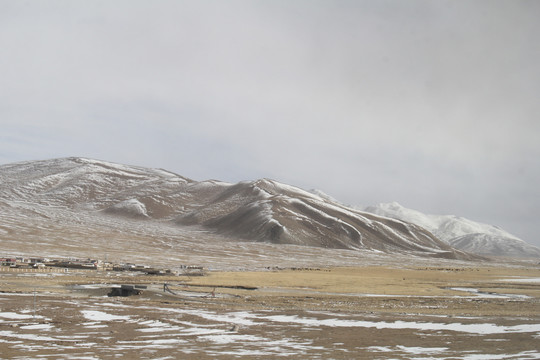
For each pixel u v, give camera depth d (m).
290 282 107.38
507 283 129.00
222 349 38.75
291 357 36.25
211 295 79.12
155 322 51.00
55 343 39.69
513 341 42.81
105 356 35.41
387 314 60.69
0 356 34.84
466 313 63.78
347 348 39.78
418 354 37.50
